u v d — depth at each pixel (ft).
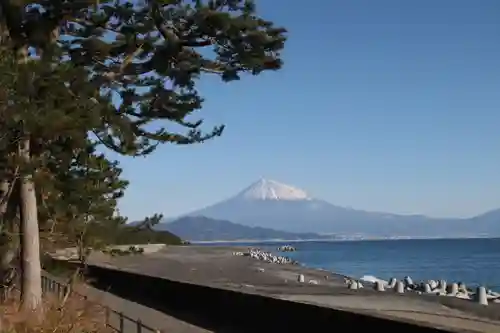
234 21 42.57
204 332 47.67
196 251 266.98
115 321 45.98
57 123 36.86
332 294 93.50
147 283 71.15
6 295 49.62
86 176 56.70
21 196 47.09
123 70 46.03
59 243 73.10
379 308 76.74
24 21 44.16
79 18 46.50
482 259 347.15
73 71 39.65
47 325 36.17
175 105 47.70
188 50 45.60
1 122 36.76
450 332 30.66
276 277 131.95
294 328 41.47
